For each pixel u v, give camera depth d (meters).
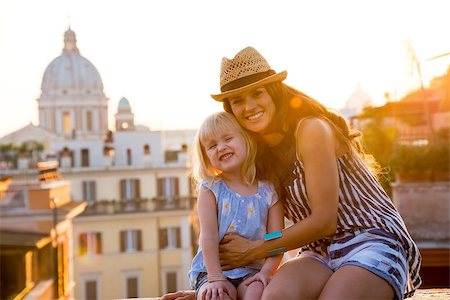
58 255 26.62
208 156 3.76
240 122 3.76
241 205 3.70
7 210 27.25
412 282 3.74
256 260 3.73
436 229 10.86
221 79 3.82
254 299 3.44
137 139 54.25
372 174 3.76
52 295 24.77
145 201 48.34
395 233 3.54
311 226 3.51
